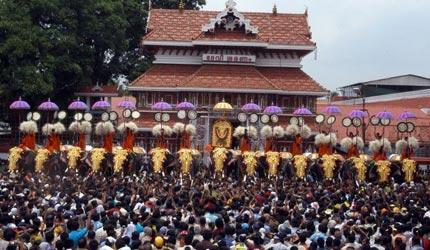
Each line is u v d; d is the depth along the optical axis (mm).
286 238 22891
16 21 69500
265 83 74188
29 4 71312
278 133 55000
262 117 56844
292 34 78812
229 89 73438
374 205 33000
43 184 37312
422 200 36969
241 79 74438
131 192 35094
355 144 54000
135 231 22594
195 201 30875
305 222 24750
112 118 52844
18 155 49844
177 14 79875
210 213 27438
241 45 75312
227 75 75062
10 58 68375
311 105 75938
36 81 68062
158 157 50469
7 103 72188
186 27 78500
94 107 64250
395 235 23781
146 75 75562
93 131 60938
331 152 54000
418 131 71875
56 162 49625
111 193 34406
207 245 20547
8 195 30062
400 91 108562
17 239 20922
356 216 28281
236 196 34406
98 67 83188
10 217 23797
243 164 51719
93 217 24172
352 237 22906
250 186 39938
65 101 77188
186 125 56562
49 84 69250
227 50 76250
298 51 77625
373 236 24859
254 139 56688
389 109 83500
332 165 51250
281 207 28859
